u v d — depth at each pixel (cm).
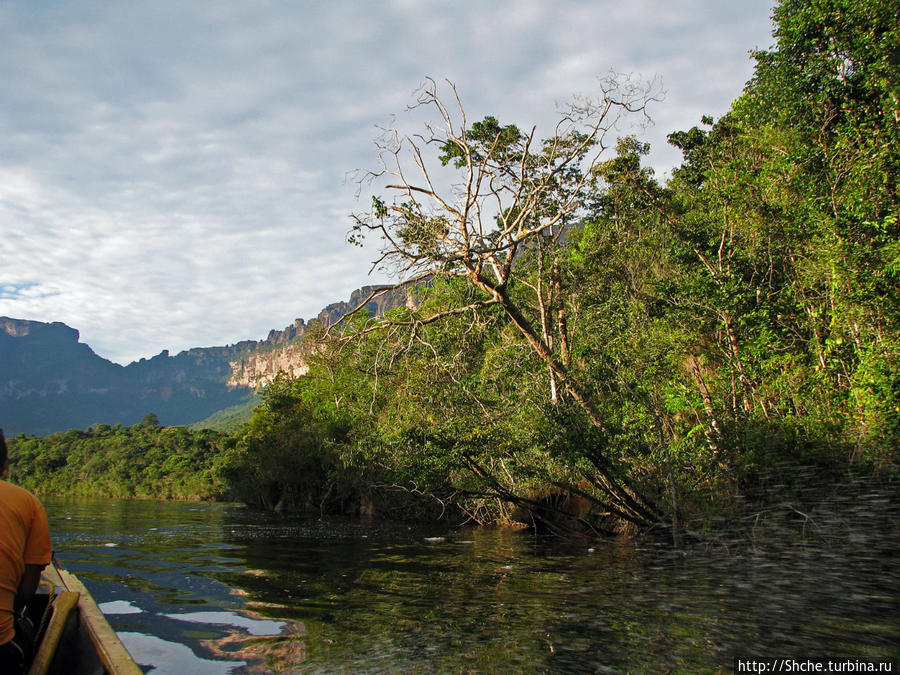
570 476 1500
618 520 1477
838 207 1550
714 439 1326
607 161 1588
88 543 1375
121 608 657
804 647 505
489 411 1547
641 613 632
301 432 3412
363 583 839
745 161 1969
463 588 797
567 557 1131
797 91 1800
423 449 1486
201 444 7738
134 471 7512
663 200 2194
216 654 484
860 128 1555
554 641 527
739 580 795
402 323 1595
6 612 340
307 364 3356
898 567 820
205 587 796
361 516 2794
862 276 1323
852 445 1163
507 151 1714
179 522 2266
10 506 352
